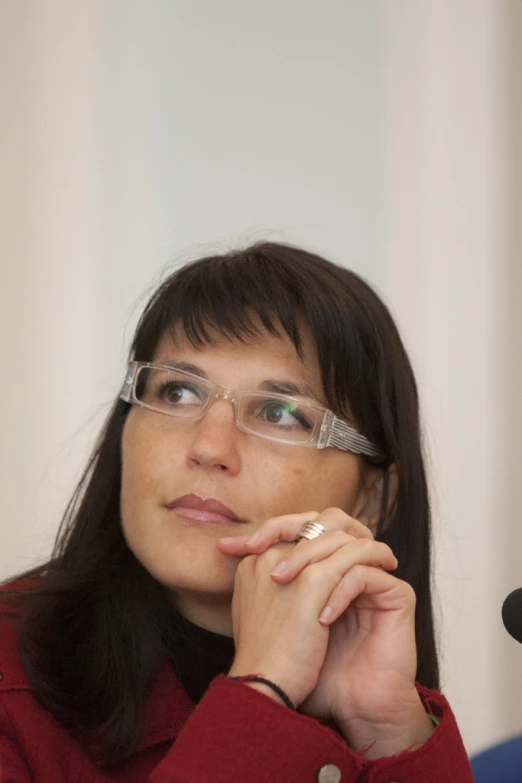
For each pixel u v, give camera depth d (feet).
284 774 12.73
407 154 31.17
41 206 29.07
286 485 15.69
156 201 29.89
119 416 18.06
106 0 29.73
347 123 30.91
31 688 15.37
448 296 31.17
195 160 30.17
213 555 15.31
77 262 29.27
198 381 15.99
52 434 28.84
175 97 30.12
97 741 15.19
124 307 29.48
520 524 30.91
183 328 16.55
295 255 17.49
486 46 31.55
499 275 31.32
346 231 30.78
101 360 29.25
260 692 13.21
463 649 30.53
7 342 28.60
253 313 16.28
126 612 16.19
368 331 17.24
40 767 14.84
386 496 18.04
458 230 31.30
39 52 29.22
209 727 12.95
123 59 29.84
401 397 17.94
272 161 30.55
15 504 28.43
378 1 31.12
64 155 29.35
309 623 13.96
